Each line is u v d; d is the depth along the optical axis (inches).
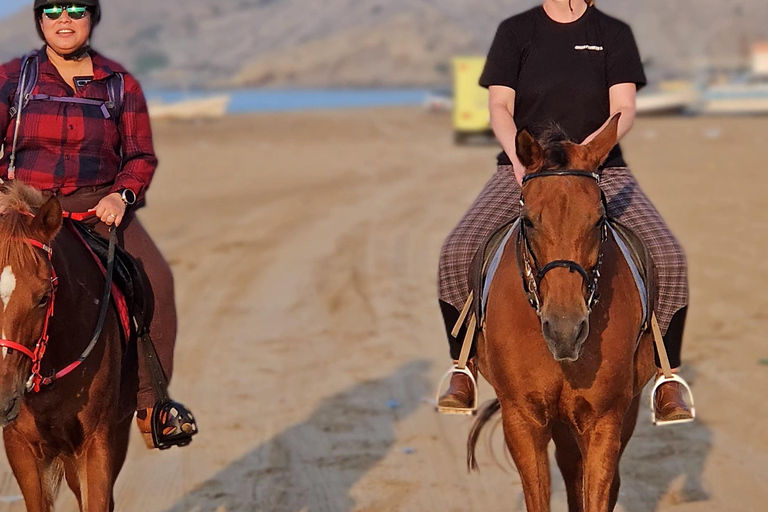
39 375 219.9
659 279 268.1
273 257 778.8
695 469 353.1
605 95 275.9
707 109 2706.7
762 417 401.7
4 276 205.9
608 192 275.9
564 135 240.4
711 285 625.3
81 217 255.1
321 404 437.4
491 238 273.3
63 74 264.1
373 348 522.0
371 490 343.9
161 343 273.1
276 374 481.7
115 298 250.8
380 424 411.2
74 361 230.7
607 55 274.8
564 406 243.6
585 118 274.8
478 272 268.5
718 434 386.3
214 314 602.5
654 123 2356.1
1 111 257.0
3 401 203.3
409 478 354.3
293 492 343.3
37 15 260.4
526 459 247.3
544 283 220.1
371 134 2274.9
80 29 259.3
